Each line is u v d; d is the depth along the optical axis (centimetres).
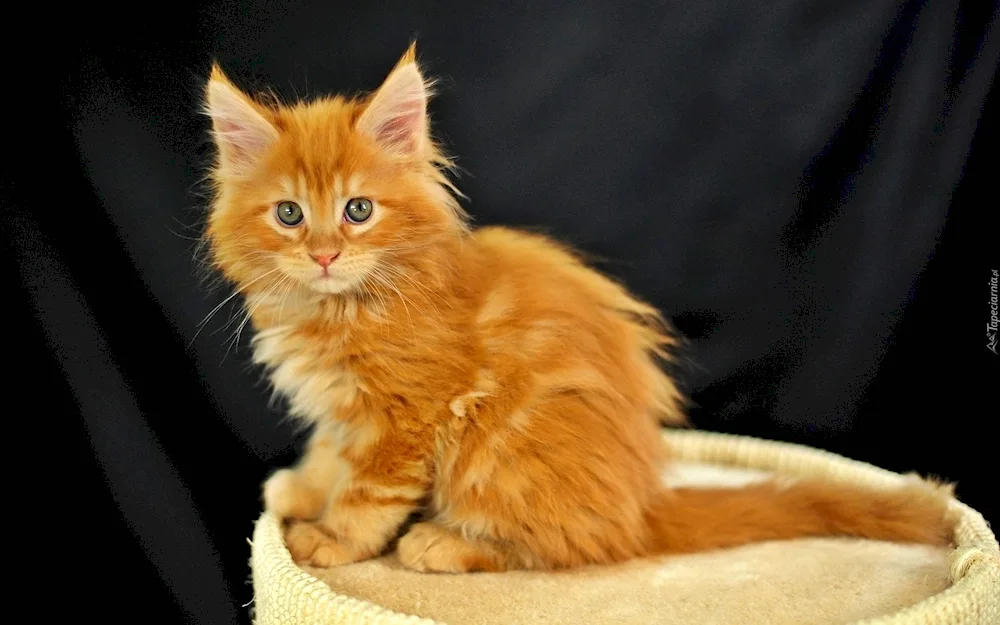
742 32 72
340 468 60
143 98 68
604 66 73
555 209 75
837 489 61
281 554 56
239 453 72
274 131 58
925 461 76
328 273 56
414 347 57
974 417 74
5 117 64
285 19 70
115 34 67
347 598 52
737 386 77
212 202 62
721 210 75
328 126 58
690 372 77
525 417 57
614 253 75
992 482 74
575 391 58
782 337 76
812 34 72
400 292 57
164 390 69
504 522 57
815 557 58
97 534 67
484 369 57
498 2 72
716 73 73
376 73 72
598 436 58
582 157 74
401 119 58
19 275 65
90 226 67
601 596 54
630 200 75
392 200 57
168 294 69
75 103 66
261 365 71
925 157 72
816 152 73
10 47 64
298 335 58
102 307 67
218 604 70
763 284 76
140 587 68
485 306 58
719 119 74
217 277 69
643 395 61
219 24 69
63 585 67
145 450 68
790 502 61
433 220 58
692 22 73
